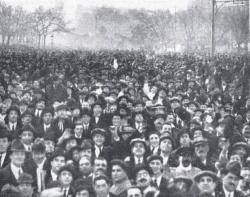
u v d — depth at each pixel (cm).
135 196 618
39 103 1175
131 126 1038
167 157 804
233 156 767
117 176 670
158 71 2903
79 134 926
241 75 2373
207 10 7144
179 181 646
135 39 8356
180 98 1459
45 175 730
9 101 1196
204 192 626
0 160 808
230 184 679
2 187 659
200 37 7244
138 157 786
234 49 6106
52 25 7231
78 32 8250
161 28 7956
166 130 930
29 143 845
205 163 793
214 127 1070
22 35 6862
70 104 1294
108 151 849
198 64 3438
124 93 1524
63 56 4103
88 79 2089
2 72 2266
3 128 881
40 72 2458
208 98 1702
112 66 3447
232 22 5656
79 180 643
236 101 1488
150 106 1305
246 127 998
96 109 1066
